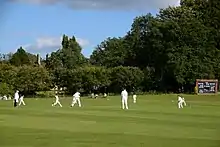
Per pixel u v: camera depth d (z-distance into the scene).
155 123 30.45
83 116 36.66
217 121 32.59
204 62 108.06
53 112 42.00
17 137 22.06
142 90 116.38
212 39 112.19
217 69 109.12
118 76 112.56
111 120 32.62
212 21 120.38
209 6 123.50
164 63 116.44
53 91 112.50
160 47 114.50
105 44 142.50
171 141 20.84
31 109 47.59
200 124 29.92
